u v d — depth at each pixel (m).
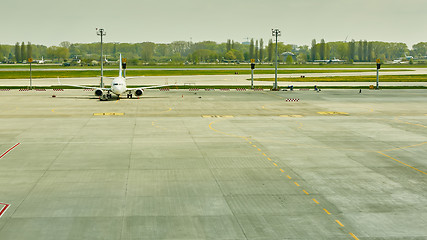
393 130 61.88
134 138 54.53
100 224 26.98
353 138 55.66
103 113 77.94
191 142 52.28
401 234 25.88
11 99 102.12
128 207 29.98
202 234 25.62
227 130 61.00
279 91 130.50
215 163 42.28
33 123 65.94
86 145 50.09
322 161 43.44
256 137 55.88
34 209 29.45
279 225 27.09
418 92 127.12
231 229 26.41
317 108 87.88
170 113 78.88
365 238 25.28
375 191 34.00
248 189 34.25
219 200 31.61
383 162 43.28
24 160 42.84
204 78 197.25
